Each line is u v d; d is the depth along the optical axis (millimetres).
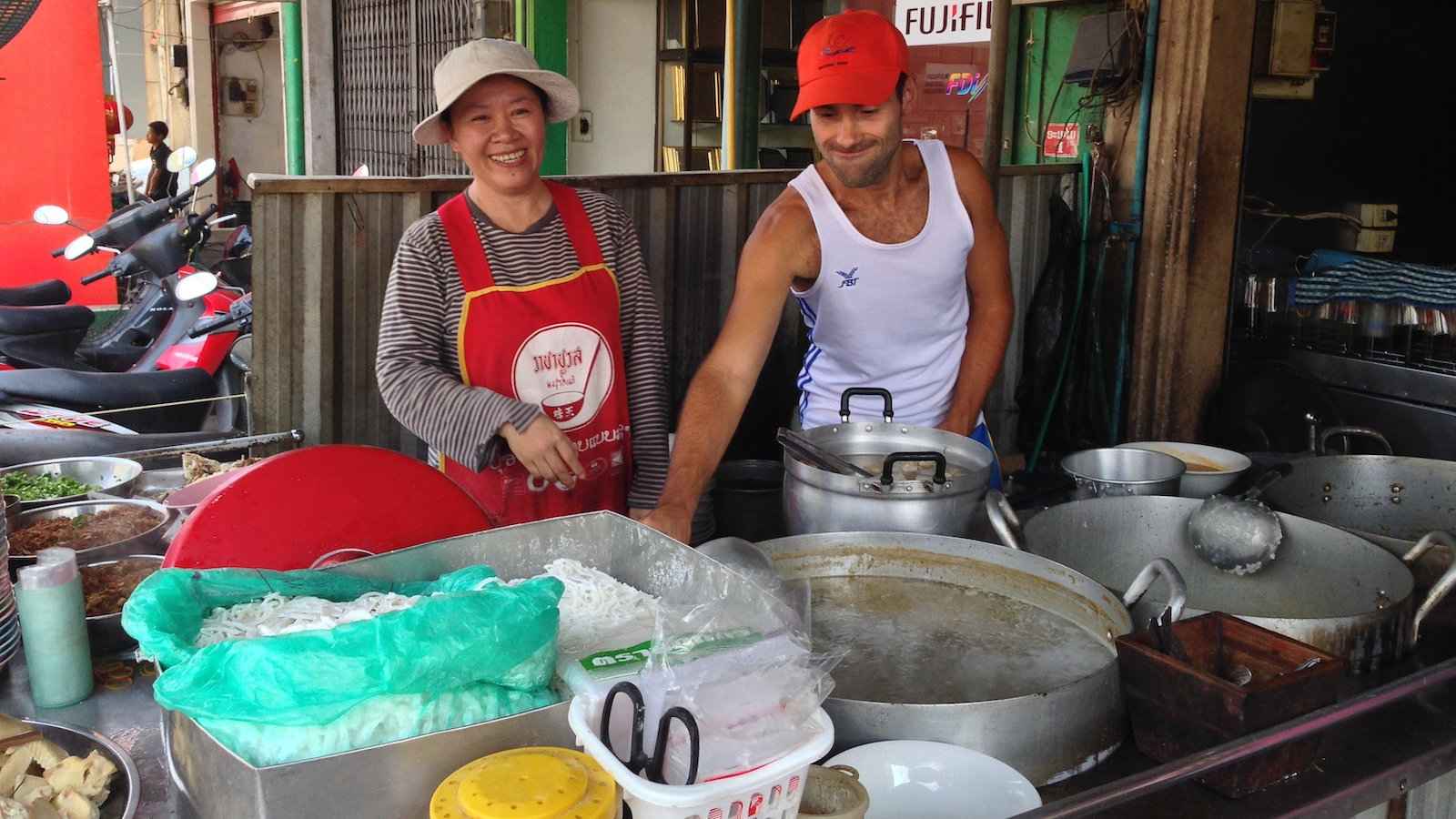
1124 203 3818
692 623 1180
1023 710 1237
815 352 2385
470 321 1976
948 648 1473
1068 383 3973
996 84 3254
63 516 1995
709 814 912
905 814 1164
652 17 6188
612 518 1459
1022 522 1961
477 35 5867
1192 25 3527
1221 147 3613
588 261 2064
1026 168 3967
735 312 2070
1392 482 2070
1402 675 1509
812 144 5828
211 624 1117
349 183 2826
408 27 6469
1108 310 3932
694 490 1832
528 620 1034
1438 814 1485
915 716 1229
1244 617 1449
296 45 7664
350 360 2953
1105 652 1469
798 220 2100
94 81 7426
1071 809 1079
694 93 6023
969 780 1179
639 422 2162
